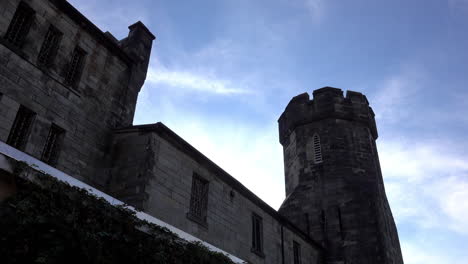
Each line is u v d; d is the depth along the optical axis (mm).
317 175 30016
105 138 17000
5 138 13289
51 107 15172
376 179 29547
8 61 14055
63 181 10008
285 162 34062
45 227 8930
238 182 19953
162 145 16156
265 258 20719
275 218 22891
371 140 32094
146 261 11203
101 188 15648
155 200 14836
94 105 17141
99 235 10062
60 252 8844
